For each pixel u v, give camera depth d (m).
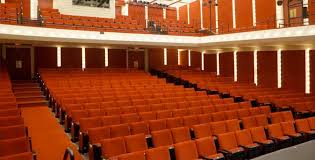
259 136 3.92
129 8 13.45
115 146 3.21
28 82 8.81
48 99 7.13
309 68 7.70
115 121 4.38
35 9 10.01
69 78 8.09
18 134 3.51
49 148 4.03
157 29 9.58
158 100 6.05
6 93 5.78
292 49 8.12
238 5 9.92
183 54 12.66
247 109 5.29
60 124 5.36
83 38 8.02
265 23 8.76
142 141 3.42
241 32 8.00
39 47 9.77
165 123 4.29
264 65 9.02
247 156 3.64
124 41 8.60
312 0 7.02
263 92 7.44
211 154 3.36
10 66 9.30
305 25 6.39
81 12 10.44
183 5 13.73
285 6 7.88
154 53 12.00
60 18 9.01
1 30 6.72
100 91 6.72
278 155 2.34
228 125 4.27
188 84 9.16
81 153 3.88
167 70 10.72
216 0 11.07
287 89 7.95
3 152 2.92
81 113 4.61
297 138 4.19
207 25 11.75
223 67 10.70
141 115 4.64
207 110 5.40
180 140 3.76
